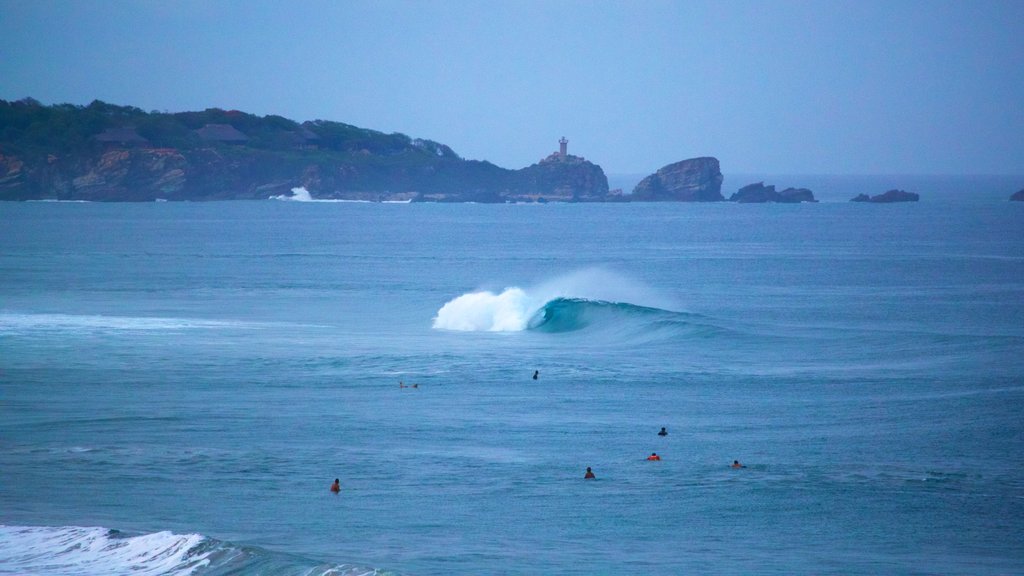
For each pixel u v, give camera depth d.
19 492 55.22
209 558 42.84
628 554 46.81
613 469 62.72
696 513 53.97
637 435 72.38
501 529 50.56
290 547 46.25
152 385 89.50
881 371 101.31
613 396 87.38
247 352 108.56
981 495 57.69
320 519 51.38
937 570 45.66
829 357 111.00
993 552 48.34
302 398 84.88
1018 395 87.19
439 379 94.38
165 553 43.47
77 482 57.72
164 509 52.44
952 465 64.38
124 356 104.56
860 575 44.53
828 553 47.69
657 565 45.28
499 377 95.88
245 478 59.38
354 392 87.62
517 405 83.06
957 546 49.16
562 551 47.09
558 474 61.34
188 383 90.62
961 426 75.56
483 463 63.91
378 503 54.66
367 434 71.56
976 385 92.56
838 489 58.50
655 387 91.88
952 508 55.22
